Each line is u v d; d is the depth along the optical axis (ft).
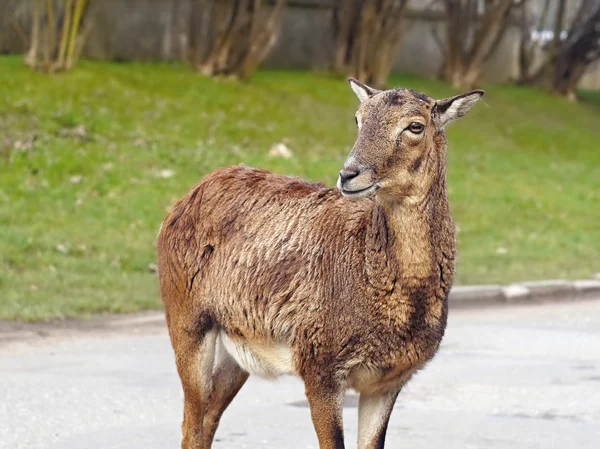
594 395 78.48
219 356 59.11
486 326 106.32
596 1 292.20
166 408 73.31
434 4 272.72
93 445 64.49
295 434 67.41
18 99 166.61
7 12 191.62
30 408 72.28
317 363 52.31
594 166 217.56
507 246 148.36
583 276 132.57
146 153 160.97
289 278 53.52
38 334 95.71
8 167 146.82
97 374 82.28
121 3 204.33
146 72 197.06
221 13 203.72
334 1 236.22
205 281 57.00
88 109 170.91
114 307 105.50
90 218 135.85
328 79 228.02
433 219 50.96
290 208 55.57
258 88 205.87
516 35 295.28
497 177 190.39
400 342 51.01
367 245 51.42
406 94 51.31
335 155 181.37
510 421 71.31
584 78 346.74
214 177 59.36
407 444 65.51
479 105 241.76
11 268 115.34
